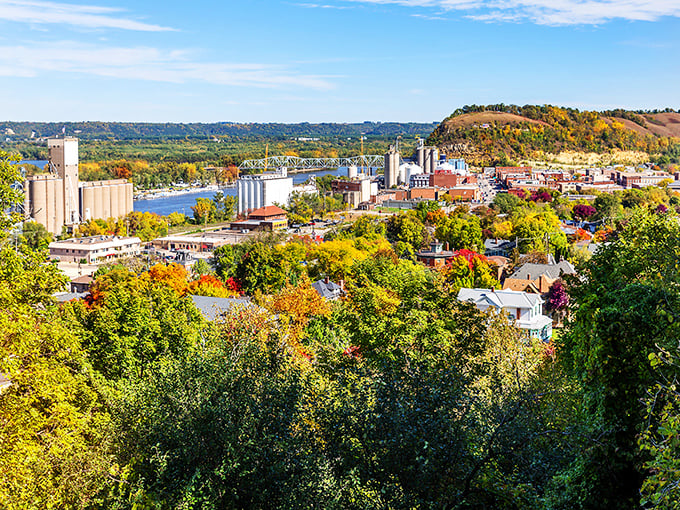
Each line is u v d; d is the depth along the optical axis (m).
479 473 22.50
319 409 26.14
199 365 29.34
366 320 51.41
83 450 28.50
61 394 29.70
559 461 23.58
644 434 16.75
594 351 22.61
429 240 185.12
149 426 27.50
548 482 22.17
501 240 187.25
